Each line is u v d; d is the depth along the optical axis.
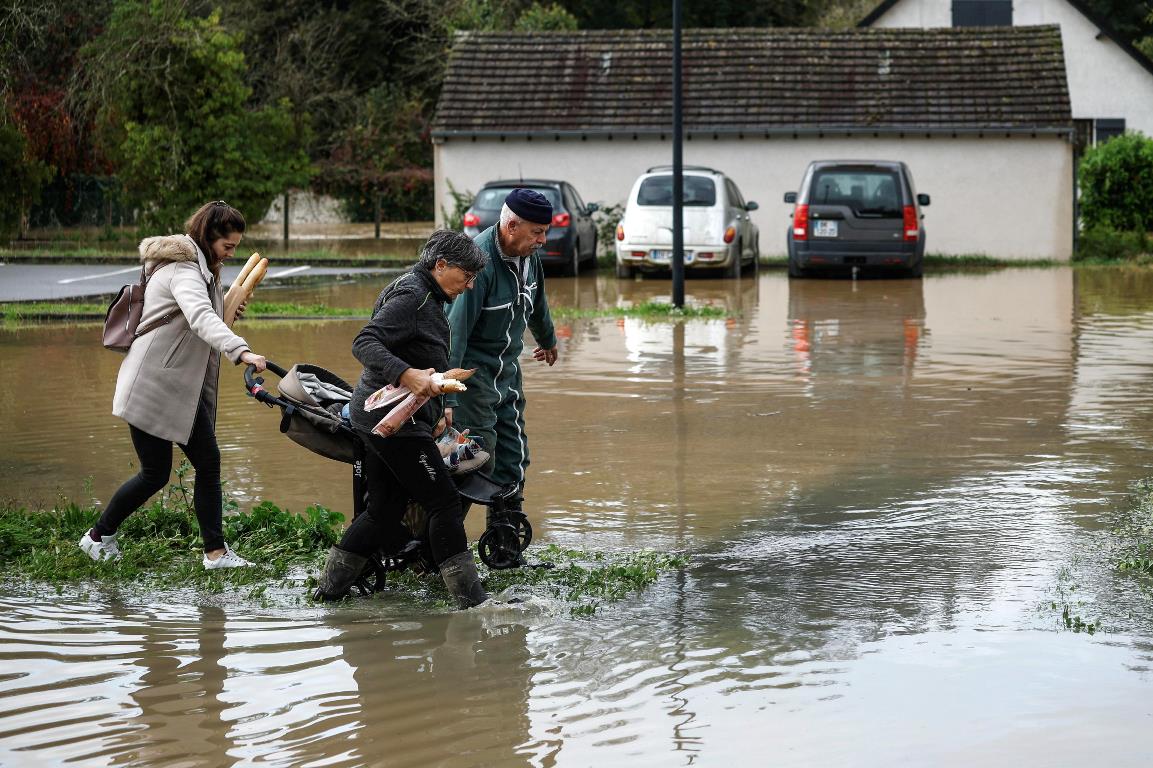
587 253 43.62
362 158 77.56
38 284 36.78
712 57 49.62
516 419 10.48
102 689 7.52
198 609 9.11
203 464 9.99
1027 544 10.54
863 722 6.96
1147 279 38.81
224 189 49.50
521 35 51.06
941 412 16.80
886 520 11.41
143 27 48.69
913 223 38.38
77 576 9.76
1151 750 6.60
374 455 9.20
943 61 48.72
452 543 9.12
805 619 8.71
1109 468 13.38
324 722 7.04
